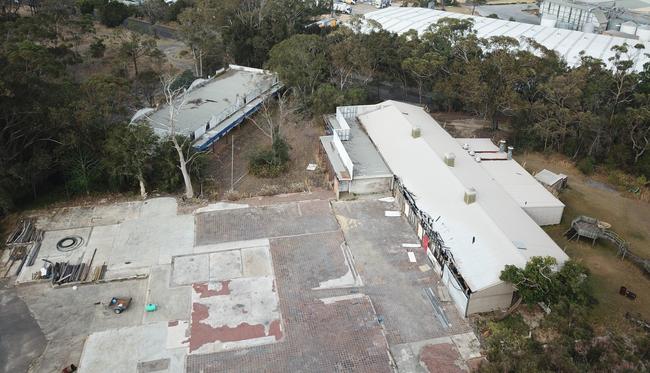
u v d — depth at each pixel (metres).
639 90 55.97
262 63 77.62
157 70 75.62
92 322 32.91
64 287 35.72
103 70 74.81
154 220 42.81
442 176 43.53
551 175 49.72
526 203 43.38
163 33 99.44
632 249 41.53
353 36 66.56
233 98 63.41
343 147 47.34
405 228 42.31
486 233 37.06
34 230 41.22
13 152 43.19
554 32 90.62
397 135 51.12
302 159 54.41
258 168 50.94
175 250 39.31
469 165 46.19
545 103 56.16
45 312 33.62
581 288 32.72
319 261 38.41
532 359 26.25
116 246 39.66
